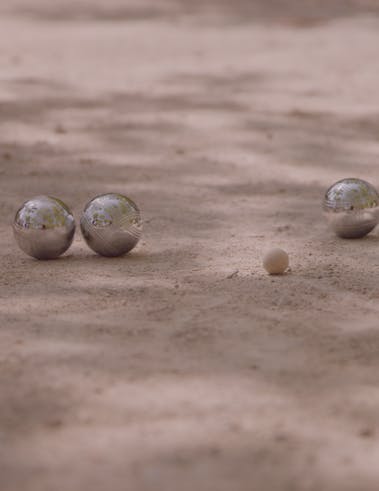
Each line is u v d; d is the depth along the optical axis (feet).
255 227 38.93
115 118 62.75
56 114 64.13
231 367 24.08
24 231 33.78
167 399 22.15
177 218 40.52
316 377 23.47
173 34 101.96
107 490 18.13
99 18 115.55
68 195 44.91
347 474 18.74
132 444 19.95
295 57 86.12
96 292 30.42
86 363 24.39
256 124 60.70
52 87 73.20
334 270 32.58
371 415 21.36
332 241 36.52
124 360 24.57
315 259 33.96
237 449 19.72
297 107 65.62
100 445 19.93
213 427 20.74
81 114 64.03
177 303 29.14
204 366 24.16
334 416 21.30
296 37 98.63
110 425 20.85
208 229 38.70
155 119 62.34
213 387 22.82
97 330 26.86
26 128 60.18
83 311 28.55
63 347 25.50
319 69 80.02
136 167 50.62
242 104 66.64
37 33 103.65
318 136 57.36
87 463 19.19
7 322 27.63
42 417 21.30
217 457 19.38
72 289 30.78
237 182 47.29
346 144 55.26
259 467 18.98
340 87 72.43
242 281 31.35
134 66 82.07
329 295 29.78
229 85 73.51
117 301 29.48
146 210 41.98
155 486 18.25
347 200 36.04
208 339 26.07
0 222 40.22
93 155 53.42
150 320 27.63
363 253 34.71
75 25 109.91
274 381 23.22
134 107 65.98
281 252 31.91
